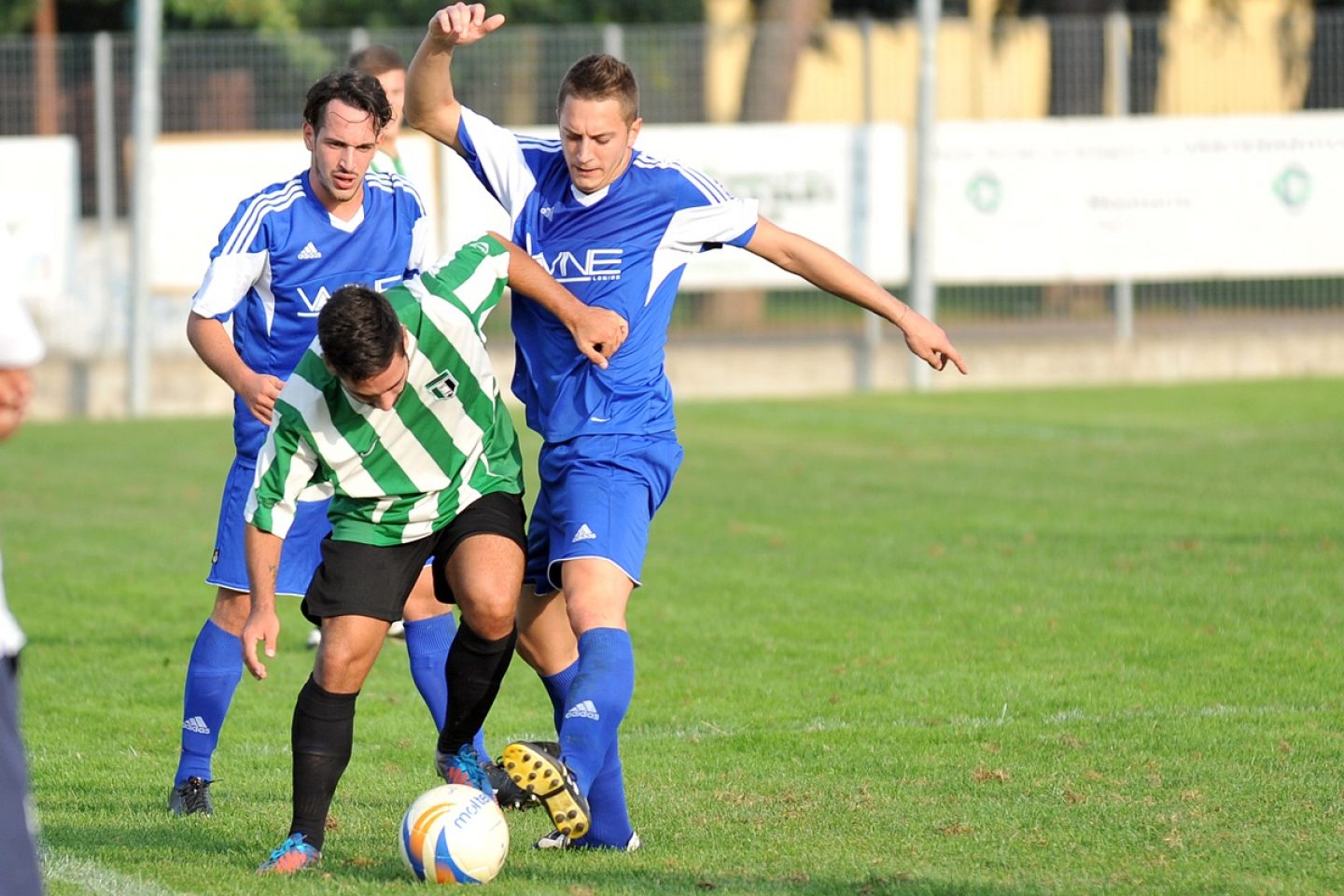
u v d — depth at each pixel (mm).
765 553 33875
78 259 60438
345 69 18594
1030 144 63375
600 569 15664
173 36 60844
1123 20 63812
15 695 11289
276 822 17406
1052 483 42562
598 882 14789
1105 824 16594
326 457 15195
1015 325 65500
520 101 61594
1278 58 64312
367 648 15438
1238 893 14320
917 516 38031
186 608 29703
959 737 20469
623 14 80875
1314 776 18391
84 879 14977
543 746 15164
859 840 16188
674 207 16703
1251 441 49062
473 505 16062
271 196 18750
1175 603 28391
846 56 82500
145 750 20797
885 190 62656
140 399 60594
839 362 65500
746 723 21453
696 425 55938
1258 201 64500
